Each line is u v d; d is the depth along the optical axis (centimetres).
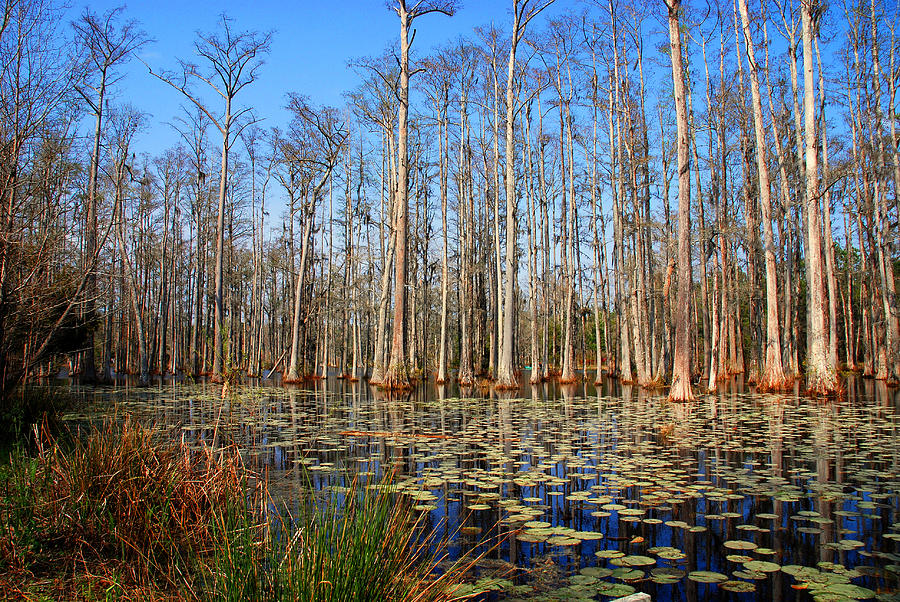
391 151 2325
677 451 694
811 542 371
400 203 1731
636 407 1235
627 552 358
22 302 761
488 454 673
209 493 371
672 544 372
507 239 1853
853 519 419
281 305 4088
